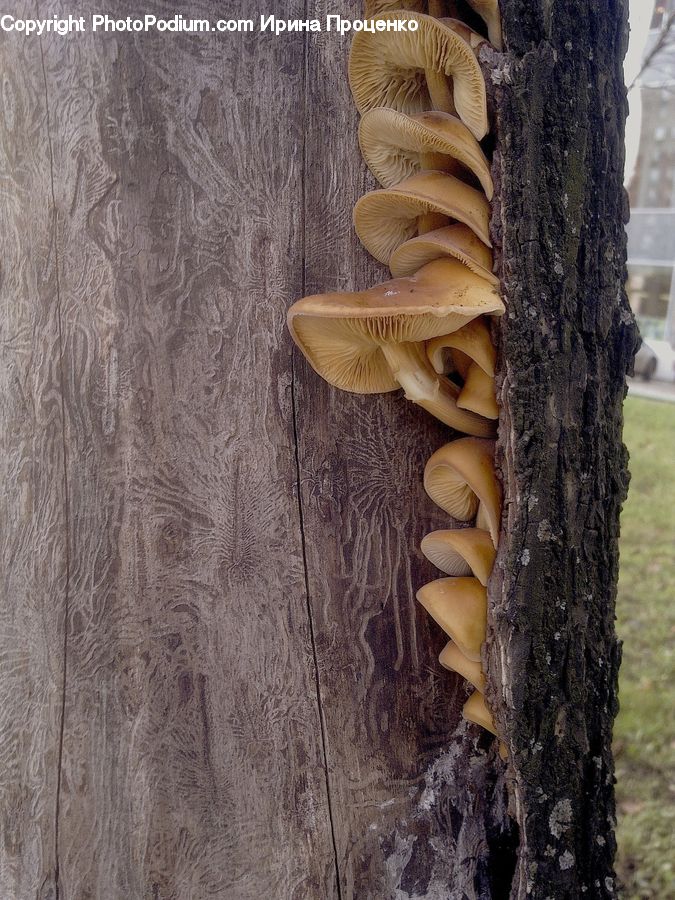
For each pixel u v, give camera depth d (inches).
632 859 21.6
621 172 11.6
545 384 11.0
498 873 13.0
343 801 12.4
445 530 11.8
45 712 12.2
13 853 12.6
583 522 11.5
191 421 11.6
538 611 11.3
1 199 11.7
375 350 12.0
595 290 11.3
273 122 11.3
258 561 11.9
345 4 11.2
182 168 11.3
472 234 11.0
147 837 12.2
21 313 11.8
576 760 11.8
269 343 11.6
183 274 11.4
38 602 12.1
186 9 11.1
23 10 11.3
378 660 12.3
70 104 11.3
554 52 10.7
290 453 11.8
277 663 12.1
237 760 12.2
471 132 11.1
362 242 11.7
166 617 11.9
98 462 11.7
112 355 11.6
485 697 11.7
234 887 12.3
